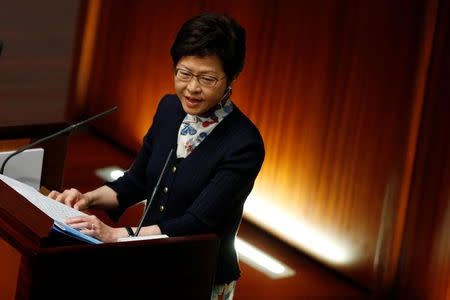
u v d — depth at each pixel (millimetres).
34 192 4707
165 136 5070
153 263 4273
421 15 8281
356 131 8883
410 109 8430
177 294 4406
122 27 11289
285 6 9344
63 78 11609
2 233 4055
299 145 9391
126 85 11352
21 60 11258
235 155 4844
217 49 4641
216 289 4996
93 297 4109
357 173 8922
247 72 9750
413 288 8641
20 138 5340
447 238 8250
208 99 4734
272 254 9469
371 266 8930
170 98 5176
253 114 9742
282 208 9641
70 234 4156
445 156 8242
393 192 8641
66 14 11391
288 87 9406
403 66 8453
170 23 10664
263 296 8695
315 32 9125
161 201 5000
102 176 10711
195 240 4391
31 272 3916
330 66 9031
